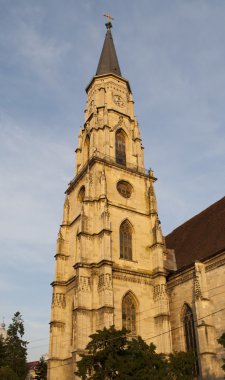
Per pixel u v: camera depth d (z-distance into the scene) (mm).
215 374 50375
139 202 74500
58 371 62812
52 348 64062
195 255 64688
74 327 59406
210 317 54219
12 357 98562
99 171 72562
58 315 66938
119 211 70750
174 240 76812
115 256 65875
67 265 72438
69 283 68875
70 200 79812
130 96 89188
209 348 51656
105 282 60000
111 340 44375
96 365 43969
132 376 41344
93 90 88500
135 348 44156
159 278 65625
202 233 68562
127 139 82562
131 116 86250
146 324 62844
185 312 61031
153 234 71188
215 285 55531
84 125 88000
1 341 96375
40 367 99812
